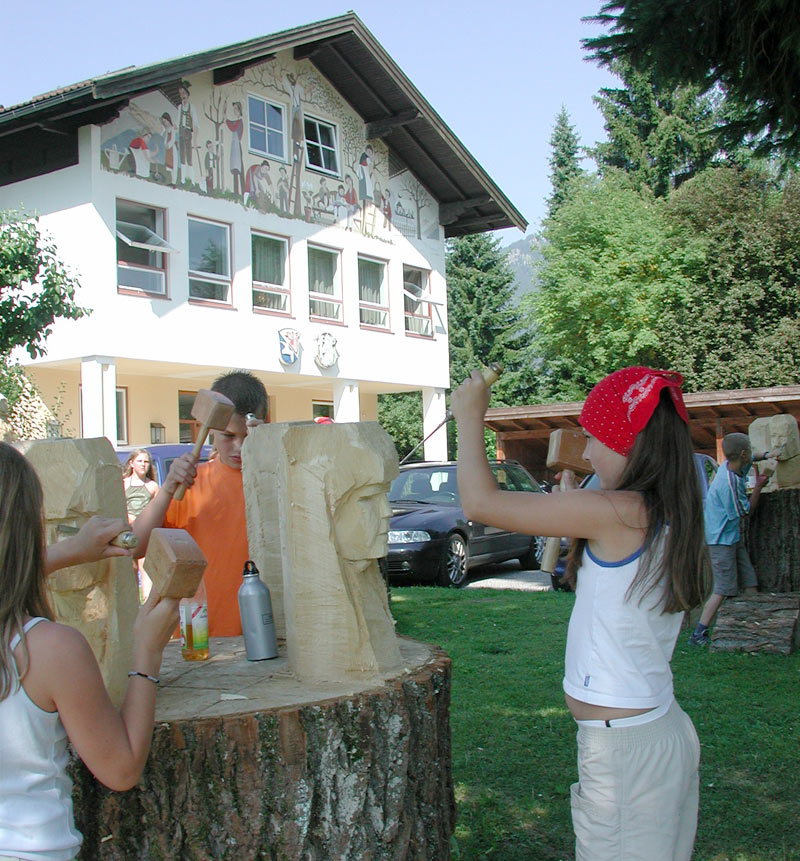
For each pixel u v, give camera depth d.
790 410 16.80
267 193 18.11
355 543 2.30
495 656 6.20
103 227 14.98
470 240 37.88
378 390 22.98
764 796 3.73
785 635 6.26
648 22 5.79
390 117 20.31
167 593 1.71
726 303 28.94
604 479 2.08
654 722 1.93
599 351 29.56
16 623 1.56
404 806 2.20
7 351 11.64
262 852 2.04
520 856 3.26
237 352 17.36
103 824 2.03
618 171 34.75
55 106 13.93
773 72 5.88
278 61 18.39
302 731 2.06
